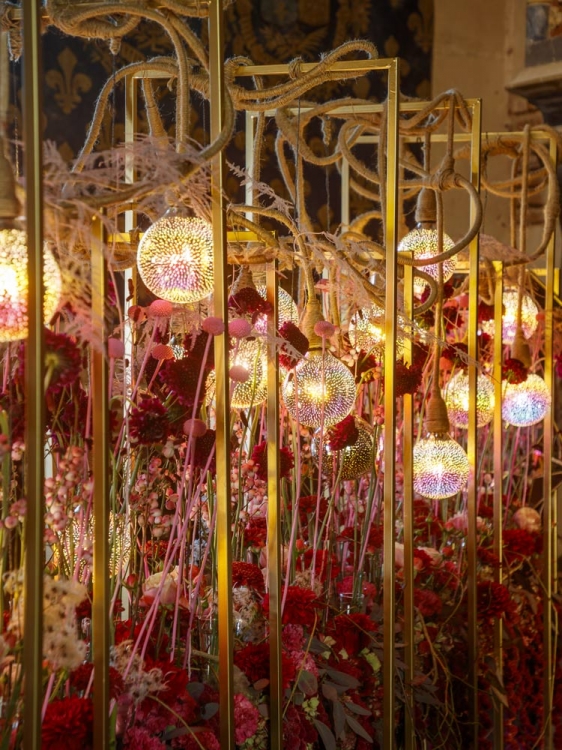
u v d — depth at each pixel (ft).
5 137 3.92
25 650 3.53
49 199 3.87
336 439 6.11
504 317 8.96
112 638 4.79
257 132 6.68
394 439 5.58
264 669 5.28
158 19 4.51
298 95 5.69
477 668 7.40
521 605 8.77
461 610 7.48
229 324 4.79
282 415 6.81
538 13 11.20
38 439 3.55
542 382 8.25
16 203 3.79
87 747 4.03
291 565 6.33
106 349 4.07
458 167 13.69
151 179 4.15
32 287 3.54
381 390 7.65
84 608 4.82
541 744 8.61
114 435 4.87
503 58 13.71
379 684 6.33
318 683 5.94
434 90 13.28
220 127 4.43
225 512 4.50
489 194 13.76
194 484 5.43
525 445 10.27
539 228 13.14
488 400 7.80
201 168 4.48
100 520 3.94
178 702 4.77
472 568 7.24
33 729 3.52
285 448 6.63
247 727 4.94
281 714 5.14
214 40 4.42
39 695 3.53
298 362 5.57
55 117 10.25
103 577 3.94
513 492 9.54
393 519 5.59
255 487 6.19
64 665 3.93
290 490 7.31
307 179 12.32
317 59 12.34
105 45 10.52
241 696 5.09
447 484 6.59
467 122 7.05
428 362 7.61
